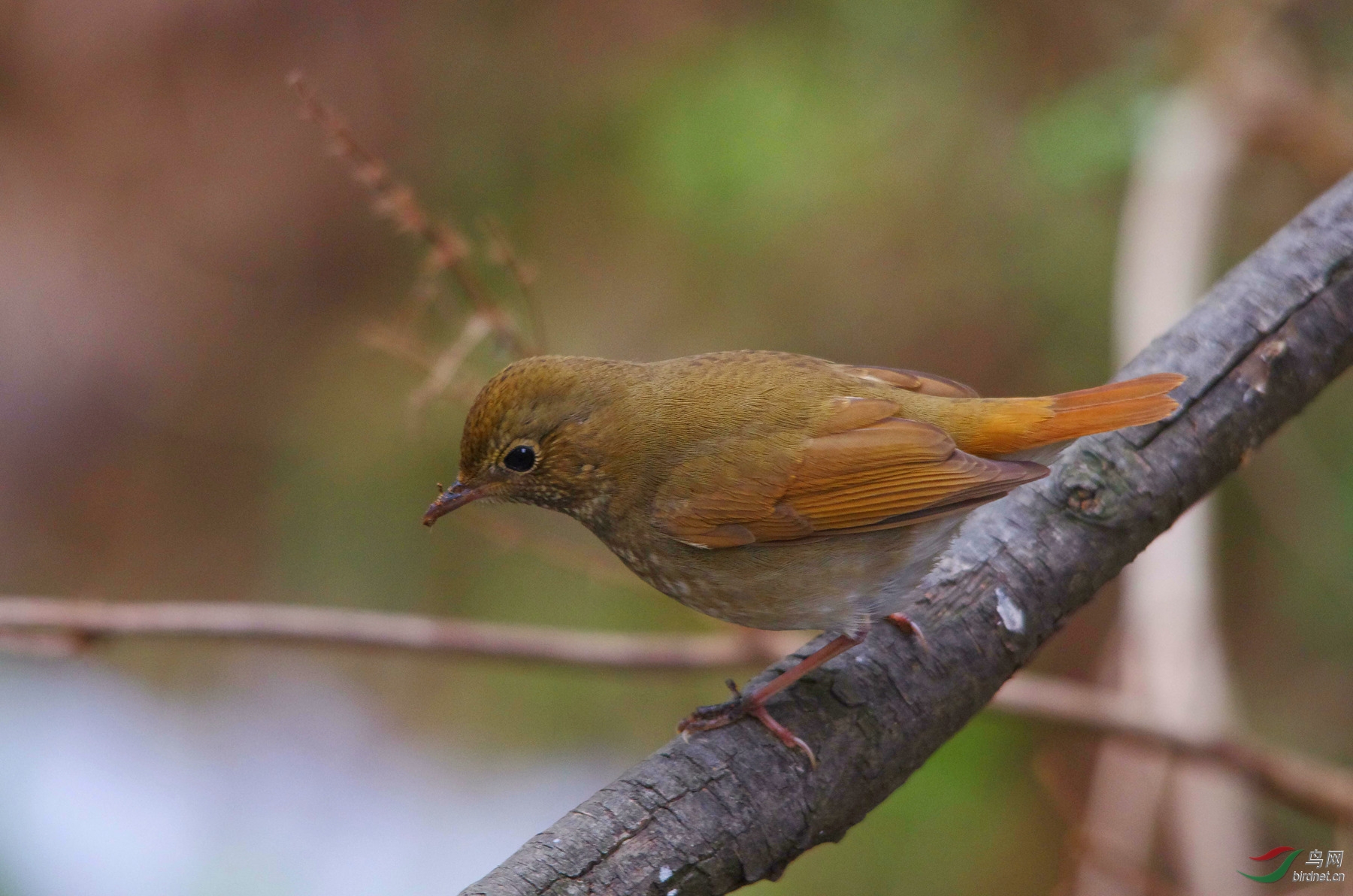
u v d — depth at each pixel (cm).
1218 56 1146
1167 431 657
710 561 698
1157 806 1047
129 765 1438
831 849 1155
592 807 555
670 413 700
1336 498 1182
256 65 1362
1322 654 1186
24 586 1381
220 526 1380
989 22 1271
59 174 1391
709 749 582
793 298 1302
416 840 1337
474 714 1405
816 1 1275
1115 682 1205
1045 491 662
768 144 1231
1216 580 1159
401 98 1341
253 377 1394
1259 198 1270
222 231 1385
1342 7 1246
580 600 1269
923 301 1292
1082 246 1262
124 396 1409
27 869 1364
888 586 660
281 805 1405
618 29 1309
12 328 1400
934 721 618
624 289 1314
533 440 698
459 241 812
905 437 676
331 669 1491
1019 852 1127
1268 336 669
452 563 1303
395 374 1356
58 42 1362
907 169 1275
